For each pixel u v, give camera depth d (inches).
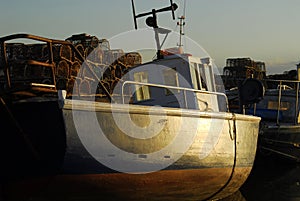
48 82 298.7
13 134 243.1
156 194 302.8
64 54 314.0
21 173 249.0
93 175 256.4
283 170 607.5
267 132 593.0
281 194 450.9
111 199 279.1
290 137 621.0
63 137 235.1
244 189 474.9
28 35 227.1
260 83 378.0
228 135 353.4
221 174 354.0
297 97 661.9
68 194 258.7
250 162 397.7
